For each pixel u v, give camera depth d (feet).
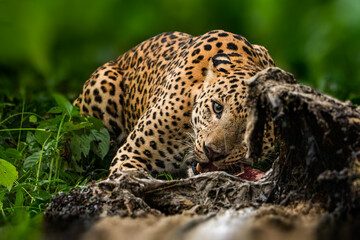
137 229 22.29
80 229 22.75
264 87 23.58
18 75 59.93
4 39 57.62
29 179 30.27
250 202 25.95
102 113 39.78
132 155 33.99
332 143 23.08
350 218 22.31
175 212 25.96
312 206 23.71
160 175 32.32
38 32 59.57
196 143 31.07
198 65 34.27
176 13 69.10
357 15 67.62
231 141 29.96
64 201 25.08
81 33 66.03
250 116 23.77
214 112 30.89
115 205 24.81
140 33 68.39
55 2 61.98
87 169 34.53
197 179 26.66
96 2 65.36
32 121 35.06
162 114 33.53
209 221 22.50
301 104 23.00
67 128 33.65
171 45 38.91
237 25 69.87
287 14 69.82
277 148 25.72
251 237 20.58
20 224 22.27
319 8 69.51
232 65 32.99
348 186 22.41
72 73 66.39
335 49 68.13
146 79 38.42
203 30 69.82
